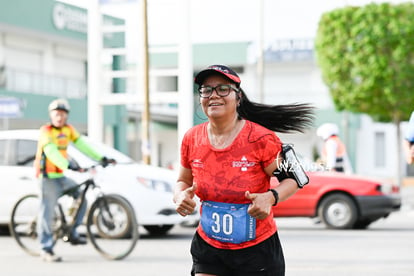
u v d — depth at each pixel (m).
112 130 57.28
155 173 18.02
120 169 17.70
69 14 52.38
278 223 23.58
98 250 14.77
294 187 6.46
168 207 17.59
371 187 20.62
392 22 40.62
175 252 15.88
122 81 56.12
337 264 14.12
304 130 7.08
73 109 50.97
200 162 6.55
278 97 70.50
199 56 69.69
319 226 22.31
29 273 13.20
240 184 6.44
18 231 15.64
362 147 69.81
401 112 41.28
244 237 6.49
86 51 57.53
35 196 15.48
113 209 14.80
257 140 6.41
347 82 42.09
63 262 14.54
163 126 70.75
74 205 14.87
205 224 6.65
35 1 49.12
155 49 32.09
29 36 51.44
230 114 6.43
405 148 8.66
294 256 15.23
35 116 47.56
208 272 6.73
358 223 21.86
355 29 41.31
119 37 55.25
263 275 6.59
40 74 50.34
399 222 24.11
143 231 20.58
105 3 32.31
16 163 18.30
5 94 44.81
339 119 68.38
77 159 17.64
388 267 13.74
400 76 40.62
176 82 70.69
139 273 13.12
